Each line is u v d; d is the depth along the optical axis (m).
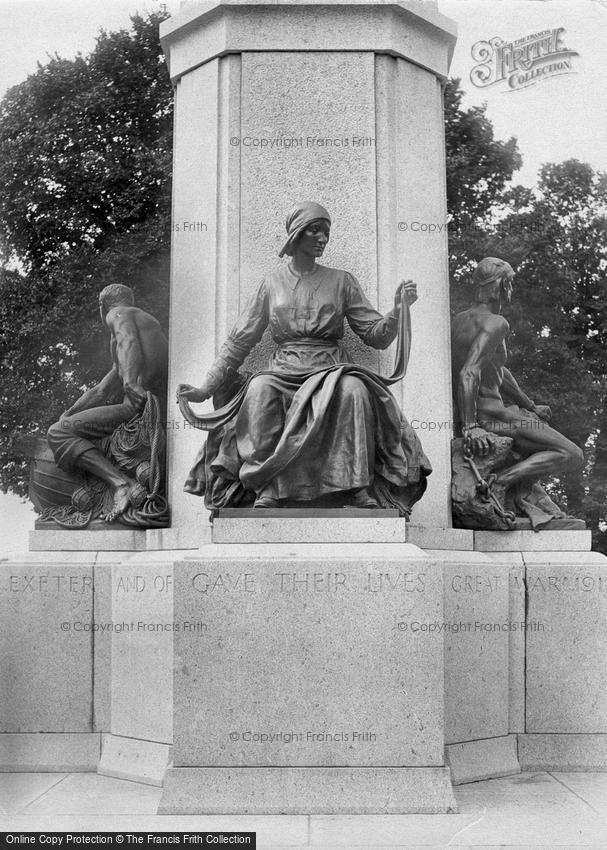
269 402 6.69
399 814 5.97
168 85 15.62
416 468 7.03
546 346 15.19
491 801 6.33
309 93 7.87
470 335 8.28
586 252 15.57
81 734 7.40
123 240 15.10
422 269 7.90
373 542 6.44
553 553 7.77
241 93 7.88
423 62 8.20
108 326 8.47
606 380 15.47
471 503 7.78
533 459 8.06
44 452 8.08
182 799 6.02
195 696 6.15
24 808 6.22
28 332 14.95
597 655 7.47
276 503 6.63
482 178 15.51
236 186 7.77
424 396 7.76
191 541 7.43
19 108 15.73
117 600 7.39
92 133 15.62
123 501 7.86
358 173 7.77
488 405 8.29
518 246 15.09
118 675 7.31
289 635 6.18
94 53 15.77
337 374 6.63
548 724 7.40
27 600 7.54
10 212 15.58
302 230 6.98
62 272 15.12
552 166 15.67
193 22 8.14
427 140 8.15
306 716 6.12
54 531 7.89
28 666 7.48
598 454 15.25
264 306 7.13
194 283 7.90
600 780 6.98
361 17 7.96
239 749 6.11
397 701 6.11
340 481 6.56
